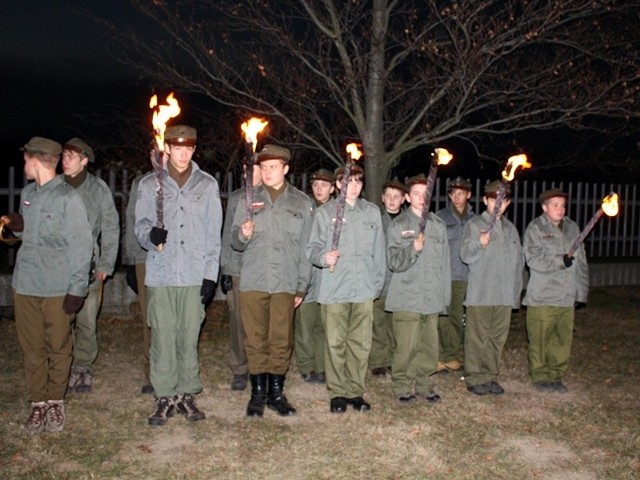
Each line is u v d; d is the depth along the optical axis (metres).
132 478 4.90
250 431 5.76
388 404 6.47
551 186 12.43
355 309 6.22
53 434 5.59
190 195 5.80
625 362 8.20
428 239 6.47
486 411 6.38
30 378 5.62
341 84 10.64
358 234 6.15
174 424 5.87
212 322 9.79
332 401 6.28
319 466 5.15
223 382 7.09
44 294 5.52
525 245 7.11
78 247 5.49
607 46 9.65
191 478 4.91
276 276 6.05
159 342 5.82
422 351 6.58
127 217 6.52
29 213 5.54
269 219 6.05
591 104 9.80
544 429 5.98
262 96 10.66
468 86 9.84
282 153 6.07
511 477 5.07
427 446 5.53
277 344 6.14
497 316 6.86
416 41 9.60
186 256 5.78
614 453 5.53
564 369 7.05
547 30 9.56
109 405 6.31
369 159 10.28
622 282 12.92
